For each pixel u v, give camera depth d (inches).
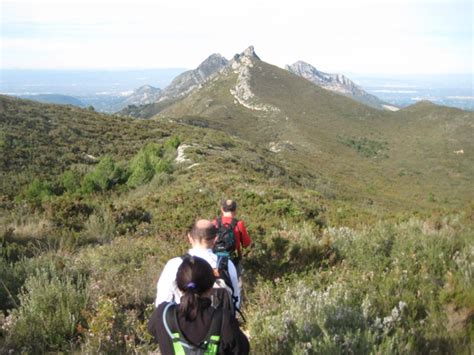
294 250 269.6
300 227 432.5
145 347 163.3
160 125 2325.3
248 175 1106.7
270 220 522.9
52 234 422.6
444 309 187.3
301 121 5900.6
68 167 1430.9
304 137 5128.0
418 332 163.0
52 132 1729.8
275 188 823.1
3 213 546.0
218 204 616.1
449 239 276.7
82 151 1628.9
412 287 208.2
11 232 398.6
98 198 925.2
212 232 138.3
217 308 98.4
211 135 2234.3
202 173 1007.0
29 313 185.3
